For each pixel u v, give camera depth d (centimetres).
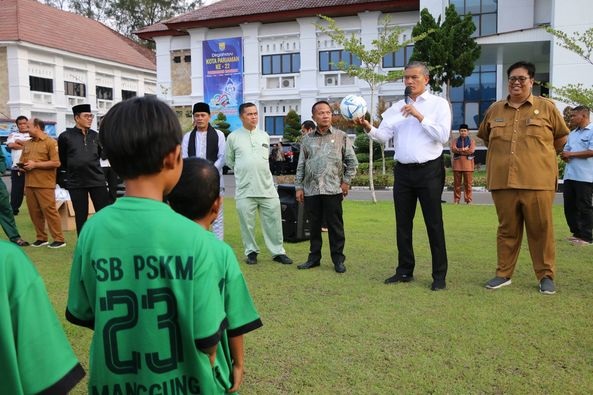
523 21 2300
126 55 3769
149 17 4731
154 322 159
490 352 358
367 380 321
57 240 761
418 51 1988
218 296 165
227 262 177
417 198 539
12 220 766
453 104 2508
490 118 521
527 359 346
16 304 131
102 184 706
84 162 686
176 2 4706
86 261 165
